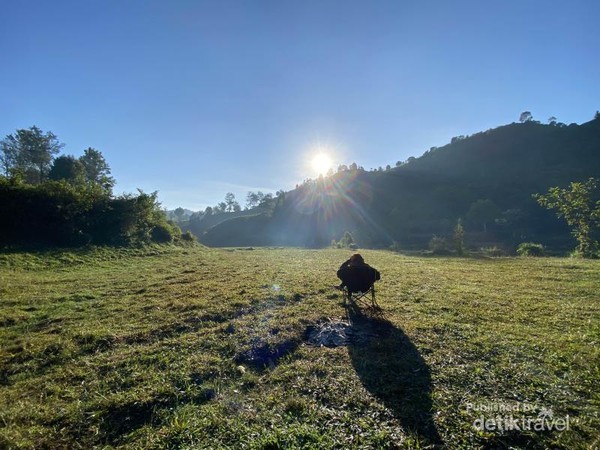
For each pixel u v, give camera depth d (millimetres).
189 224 152875
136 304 8266
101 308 7941
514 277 11555
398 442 2910
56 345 5516
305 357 4832
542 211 75625
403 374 4180
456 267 15000
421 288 9711
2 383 4402
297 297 8703
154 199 26266
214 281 11453
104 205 23141
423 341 5289
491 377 4051
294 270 14242
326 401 3613
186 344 5457
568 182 91500
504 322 6277
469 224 75000
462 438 2955
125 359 4906
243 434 3090
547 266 14273
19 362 5023
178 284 10984
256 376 4305
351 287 7758
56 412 3578
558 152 114188
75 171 42250
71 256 16953
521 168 112938
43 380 4383
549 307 7266
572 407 3385
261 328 6109
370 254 24469
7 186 18547
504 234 62344
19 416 3494
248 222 111812
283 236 94562
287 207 115438
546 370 4207
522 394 3664
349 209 105312
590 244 19141
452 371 4215
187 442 3018
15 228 18141
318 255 23469
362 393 3730
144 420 3424
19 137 50625
